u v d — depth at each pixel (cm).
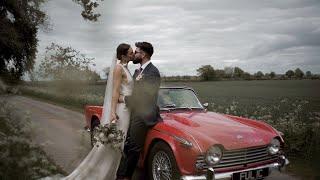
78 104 1512
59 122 873
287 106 1036
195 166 414
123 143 484
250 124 522
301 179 552
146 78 484
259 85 4797
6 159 322
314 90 3241
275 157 476
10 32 1036
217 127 470
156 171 480
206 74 6775
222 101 1534
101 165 454
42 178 374
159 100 567
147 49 495
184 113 546
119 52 501
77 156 514
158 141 479
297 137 686
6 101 380
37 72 373
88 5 396
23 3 996
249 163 445
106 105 503
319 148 668
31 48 1115
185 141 424
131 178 531
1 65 1034
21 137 347
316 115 819
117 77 494
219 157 421
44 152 466
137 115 482
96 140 463
